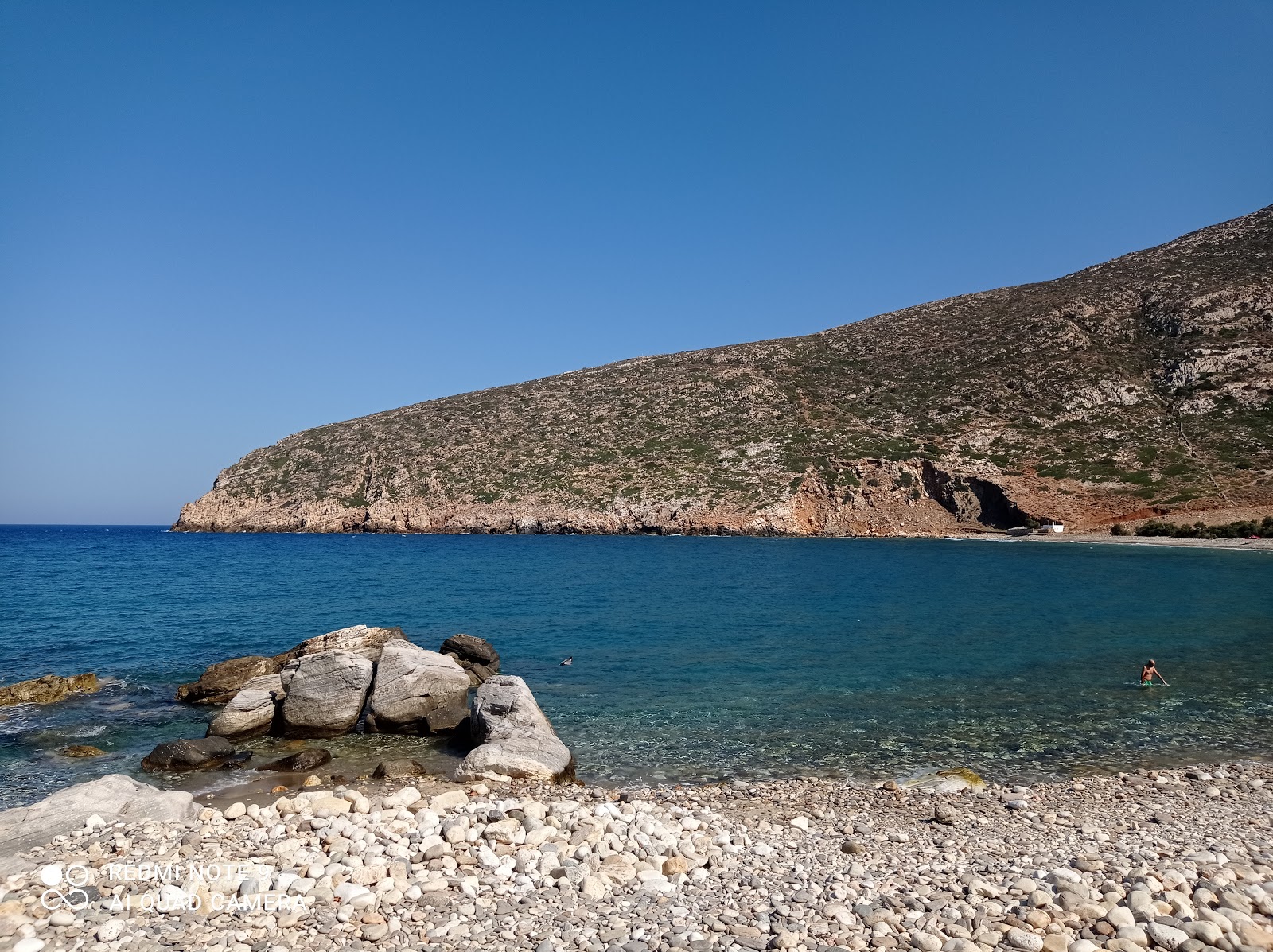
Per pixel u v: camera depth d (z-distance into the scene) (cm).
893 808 1194
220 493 12431
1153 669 2072
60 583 4622
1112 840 993
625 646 2644
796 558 6322
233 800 1279
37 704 1938
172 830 948
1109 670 2241
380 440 12800
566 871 802
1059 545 7212
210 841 895
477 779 1305
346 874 791
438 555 6919
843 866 870
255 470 12925
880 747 1572
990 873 819
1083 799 1237
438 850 848
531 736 1436
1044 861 870
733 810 1183
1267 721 1748
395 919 689
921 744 1591
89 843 887
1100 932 640
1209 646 2594
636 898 754
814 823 1103
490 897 748
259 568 5716
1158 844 938
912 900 727
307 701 1695
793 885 796
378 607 3609
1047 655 2464
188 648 2644
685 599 3841
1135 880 753
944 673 2214
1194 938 619
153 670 2319
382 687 1716
